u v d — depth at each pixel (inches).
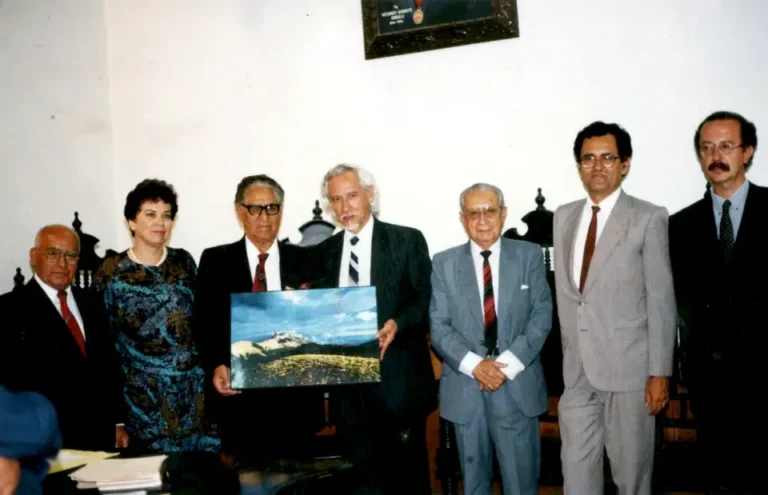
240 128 137.3
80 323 92.5
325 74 132.6
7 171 112.6
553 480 96.9
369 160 130.0
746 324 83.4
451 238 125.6
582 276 88.5
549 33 119.8
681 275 87.7
